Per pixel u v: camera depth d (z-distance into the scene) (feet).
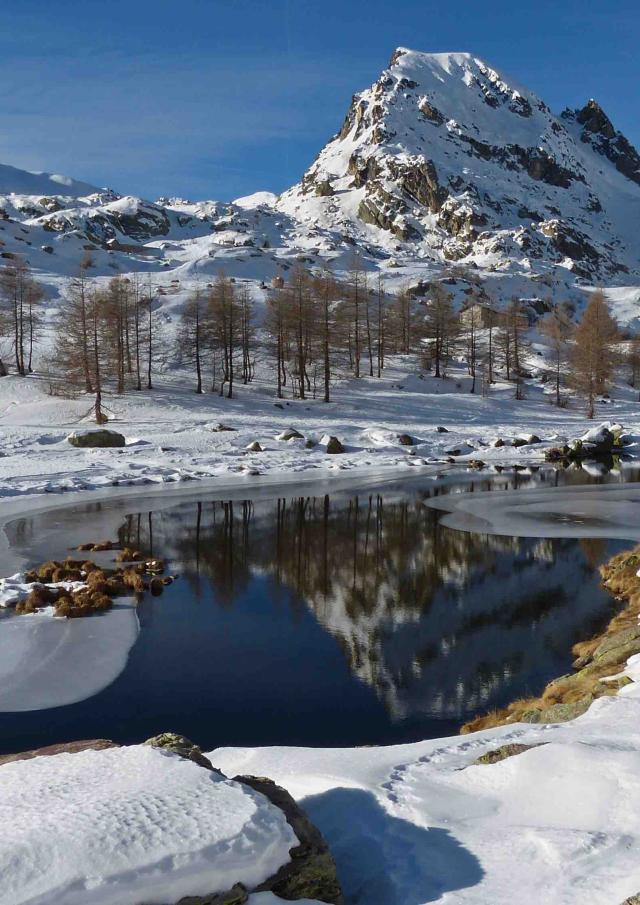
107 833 10.84
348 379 237.86
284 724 31.81
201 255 464.24
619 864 12.36
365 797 16.10
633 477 123.34
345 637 43.16
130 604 49.93
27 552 66.03
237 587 54.49
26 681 36.37
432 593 52.37
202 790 12.30
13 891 9.75
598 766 15.53
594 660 34.71
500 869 12.71
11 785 12.68
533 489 107.96
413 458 144.66
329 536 73.36
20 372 206.90
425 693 35.06
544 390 257.75
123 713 32.86
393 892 12.50
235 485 111.34
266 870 11.33
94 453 135.64
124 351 211.61
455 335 262.47
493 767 16.60
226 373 213.66
